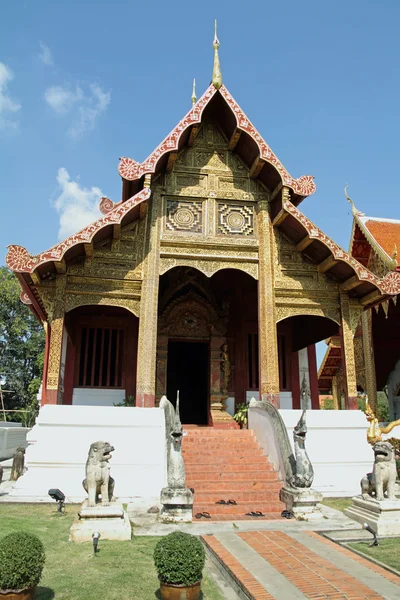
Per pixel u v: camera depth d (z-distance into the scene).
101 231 12.62
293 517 9.34
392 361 23.41
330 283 14.55
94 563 6.41
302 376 18.70
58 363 12.52
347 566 6.46
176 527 8.43
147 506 10.12
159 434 11.78
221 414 17.11
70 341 17.14
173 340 17.89
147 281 13.45
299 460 10.12
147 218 13.97
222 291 18.95
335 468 12.59
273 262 14.45
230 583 6.09
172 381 24.52
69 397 16.70
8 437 22.78
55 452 11.27
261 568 6.34
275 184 14.41
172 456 9.32
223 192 14.71
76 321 17.56
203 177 14.75
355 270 13.46
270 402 13.41
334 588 5.68
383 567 6.44
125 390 17.23
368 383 19.81
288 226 14.27
